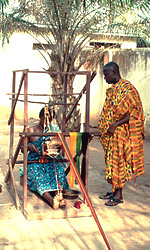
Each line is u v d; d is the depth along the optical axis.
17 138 8.49
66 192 3.96
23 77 3.53
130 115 3.80
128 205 3.95
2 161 6.01
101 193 4.37
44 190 3.63
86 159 3.76
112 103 3.90
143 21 8.95
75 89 12.27
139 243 2.96
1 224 3.24
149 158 6.79
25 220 3.37
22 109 13.51
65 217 3.47
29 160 3.84
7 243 2.84
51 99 9.37
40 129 3.82
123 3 8.04
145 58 9.30
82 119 12.34
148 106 9.24
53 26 8.83
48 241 2.91
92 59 11.44
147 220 3.50
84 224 3.32
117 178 3.87
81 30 9.21
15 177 4.96
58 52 9.18
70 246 2.84
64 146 3.22
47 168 3.83
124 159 3.88
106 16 8.79
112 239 3.01
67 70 9.27
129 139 3.85
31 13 8.70
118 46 12.34
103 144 4.11
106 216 3.57
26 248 2.77
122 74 10.50
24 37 13.02
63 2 8.04
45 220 3.39
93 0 8.24
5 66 13.20
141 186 4.79
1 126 10.87
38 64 13.34
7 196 4.11
